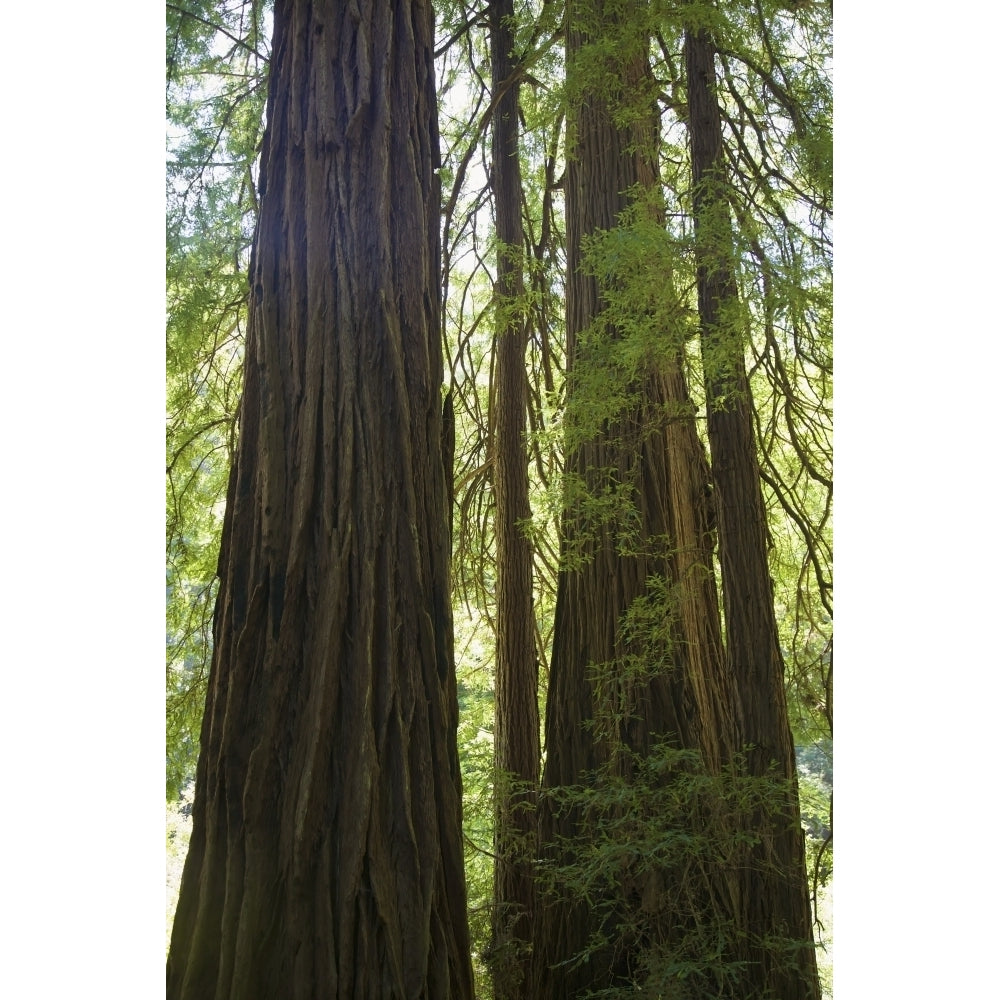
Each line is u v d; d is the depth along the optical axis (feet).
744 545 15.93
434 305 13.10
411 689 11.56
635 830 15.70
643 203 17.47
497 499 23.85
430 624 11.89
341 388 11.85
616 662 16.85
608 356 17.39
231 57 22.86
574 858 16.85
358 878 10.80
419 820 11.33
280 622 11.37
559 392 19.69
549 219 25.75
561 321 26.11
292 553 11.51
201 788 11.43
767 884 15.08
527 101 26.32
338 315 12.01
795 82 18.84
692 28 17.13
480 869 24.82
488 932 20.74
